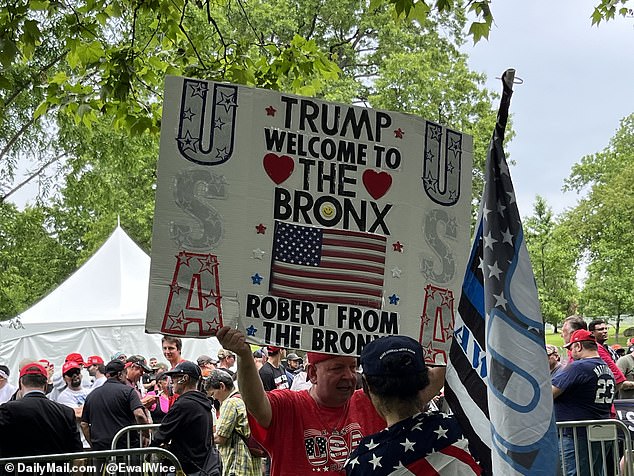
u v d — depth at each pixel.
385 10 34.81
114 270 17.58
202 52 8.22
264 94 3.95
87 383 14.01
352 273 4.02
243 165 3.88
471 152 4.50
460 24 34.75
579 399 7.61
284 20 33.03
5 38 6.59
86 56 7.25
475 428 3.23
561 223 50.00
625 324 49.19
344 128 4.10
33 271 35.09
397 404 3.08
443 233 4.33
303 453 3.79
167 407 10.38
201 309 3.72
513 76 3.45
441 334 4.24
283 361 14.09
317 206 3.99
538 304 3.32
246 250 3.83
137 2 7.36
